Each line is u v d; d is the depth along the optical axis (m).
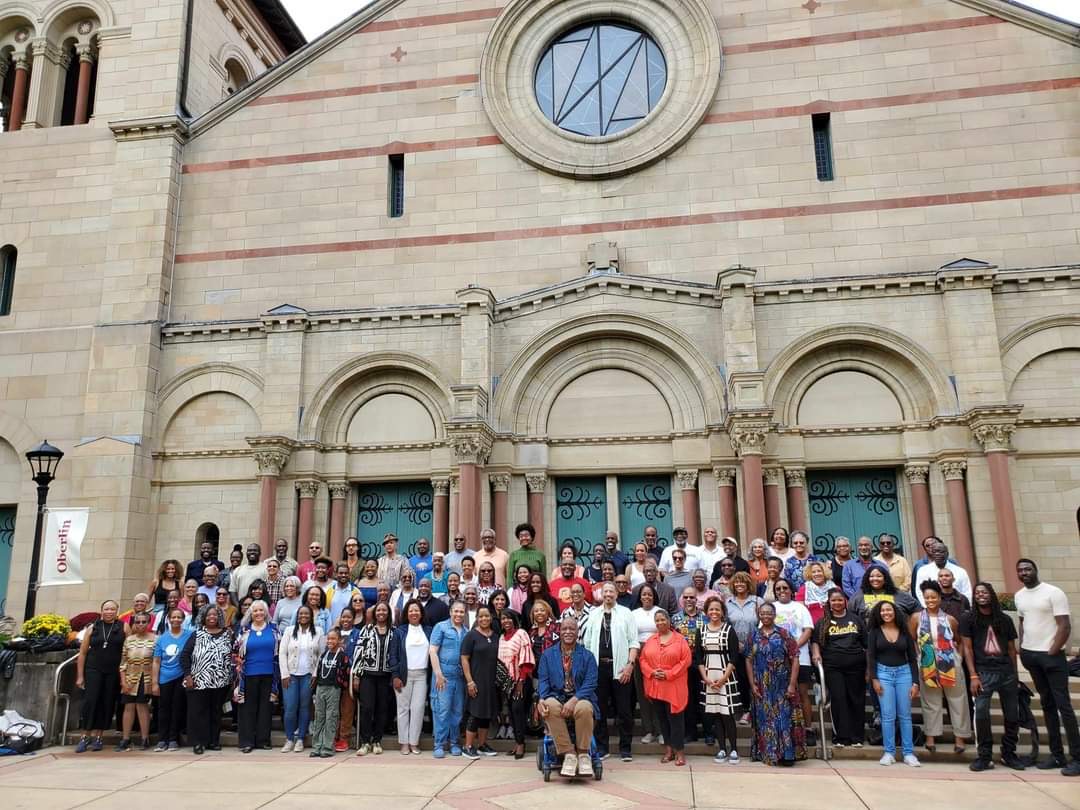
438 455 18.52
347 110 20.89
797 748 10.55
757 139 19.28
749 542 16.31
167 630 12.20
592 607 11.45
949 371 17.08
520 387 18.38
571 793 9.05
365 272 19.92
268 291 20.14
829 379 17.91
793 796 8.91
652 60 20.61
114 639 12.12
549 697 9.88
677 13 20.23
